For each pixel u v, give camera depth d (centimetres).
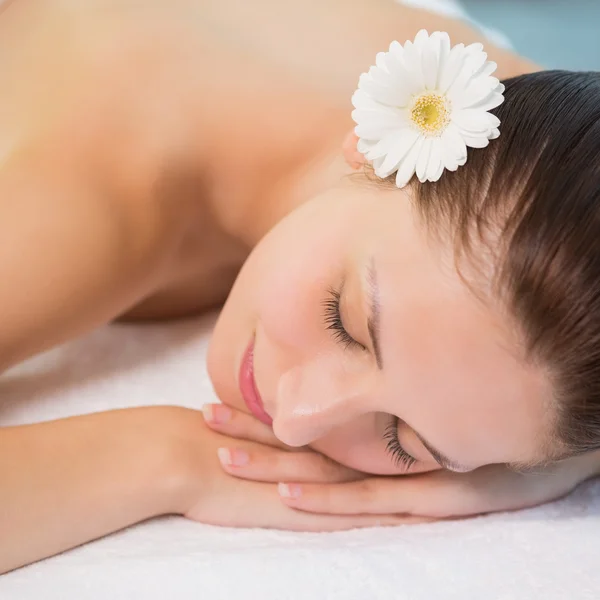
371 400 82
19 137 109
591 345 74
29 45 119
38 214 98
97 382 108
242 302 95
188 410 97
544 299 73
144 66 111
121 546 84
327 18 123
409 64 83
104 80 110
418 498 94
